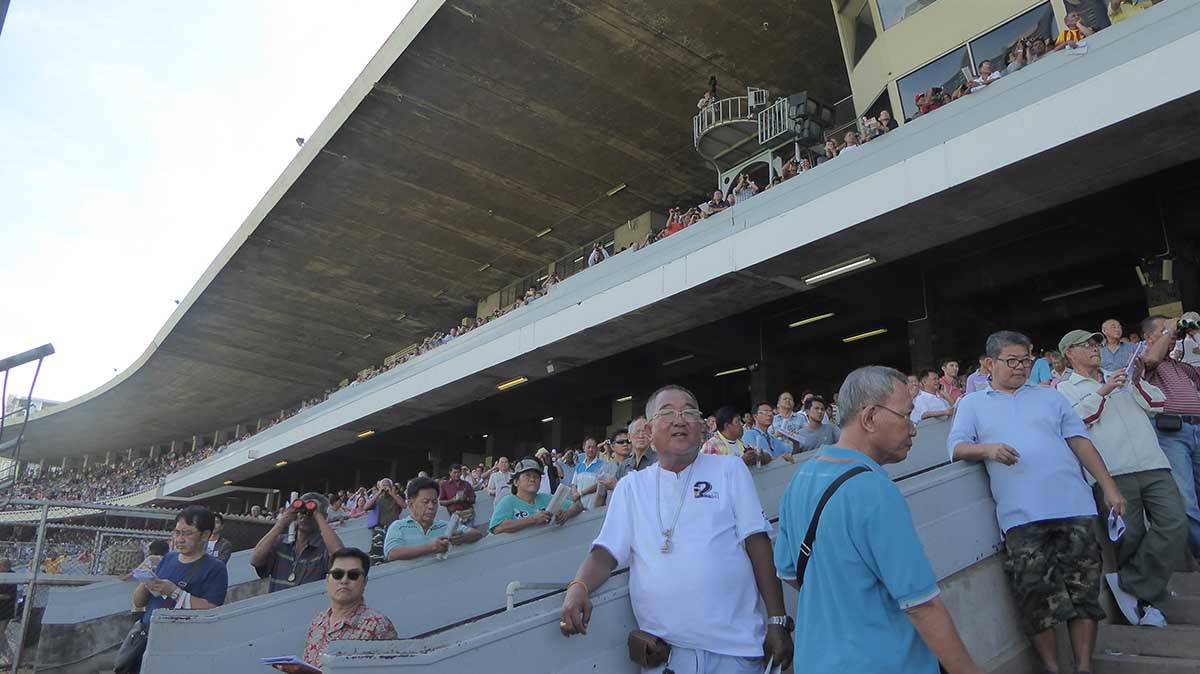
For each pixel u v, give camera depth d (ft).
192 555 17.42
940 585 13.08
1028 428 13.51
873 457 8.59
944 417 21.45
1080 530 12.74
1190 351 21.01
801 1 65.16
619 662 10.49
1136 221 45.19
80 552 33.60
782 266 49.03
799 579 8.22
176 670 15.46
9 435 108.47
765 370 67.41
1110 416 15.23
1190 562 16.98
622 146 85.66
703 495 9.91
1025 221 48.70
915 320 56.80
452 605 17.39
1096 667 13.35
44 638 26.05
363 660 9.21
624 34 68.95
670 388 10.47
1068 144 35.17
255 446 125.29
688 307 56.75
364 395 96.07
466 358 76.84
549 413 97.25
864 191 43.06
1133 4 38.09
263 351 152.66
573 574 19.30
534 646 9.95
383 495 34.27
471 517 22.30
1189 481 17.28
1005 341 13.99
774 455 24.62
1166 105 32.14
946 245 53.01
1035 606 12.95
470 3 65.05
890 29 54.80
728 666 9.27
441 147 85.56
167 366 160.56
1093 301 57.16
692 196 96.22
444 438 109.19
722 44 70.23
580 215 101.14
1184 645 13.32
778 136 65.16
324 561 19.21
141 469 226.79
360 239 106.83
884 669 7.27
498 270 117.80
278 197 95.14
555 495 18.83
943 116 40.40
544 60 72.23
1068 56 35.78
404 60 71.82
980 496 14.67
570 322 63.77
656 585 9.66
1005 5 47.60
